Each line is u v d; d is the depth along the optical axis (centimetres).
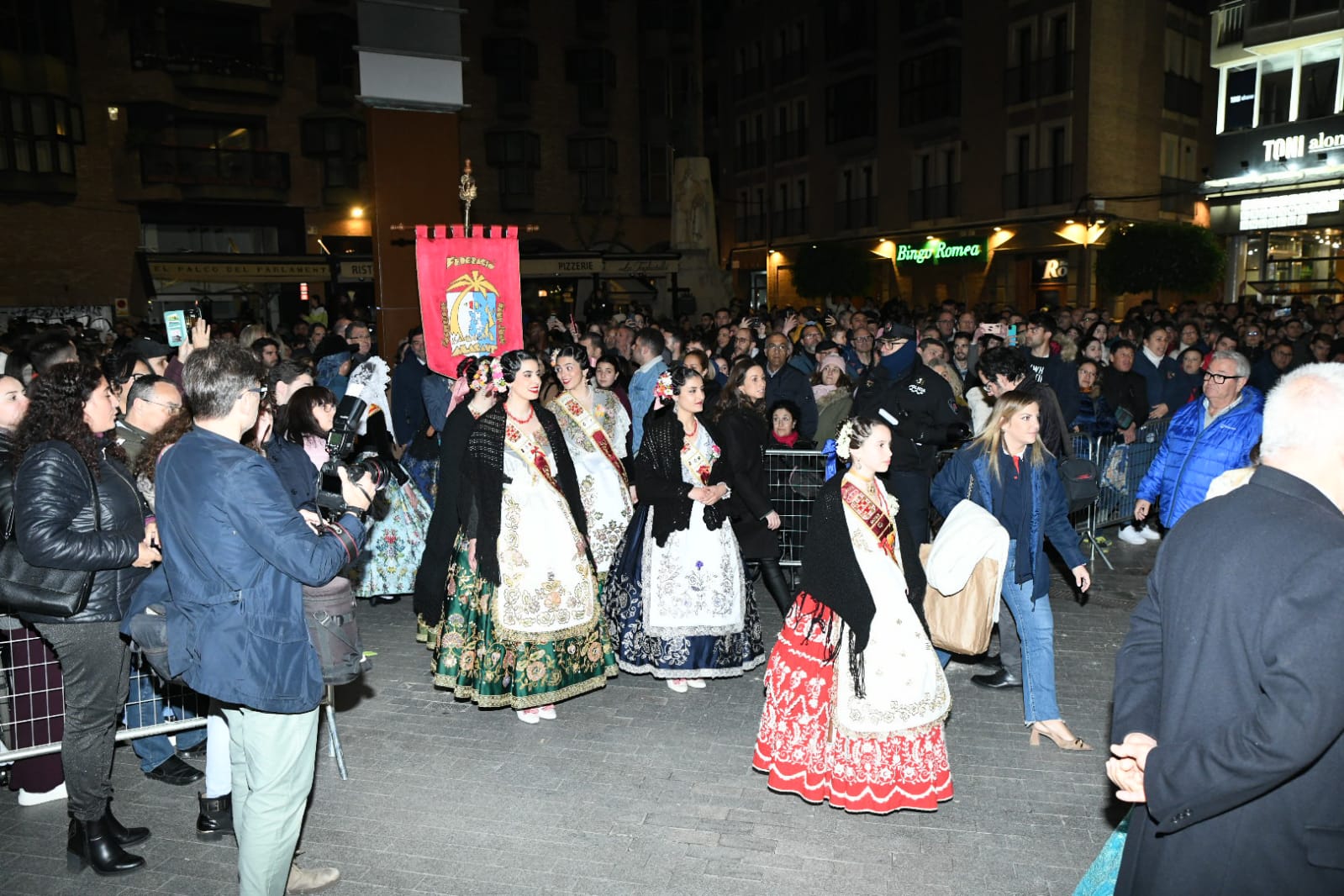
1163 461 576
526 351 496
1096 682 564
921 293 3391
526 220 3931
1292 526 191
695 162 2855
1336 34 2370
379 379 712
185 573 304
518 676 504
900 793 400
